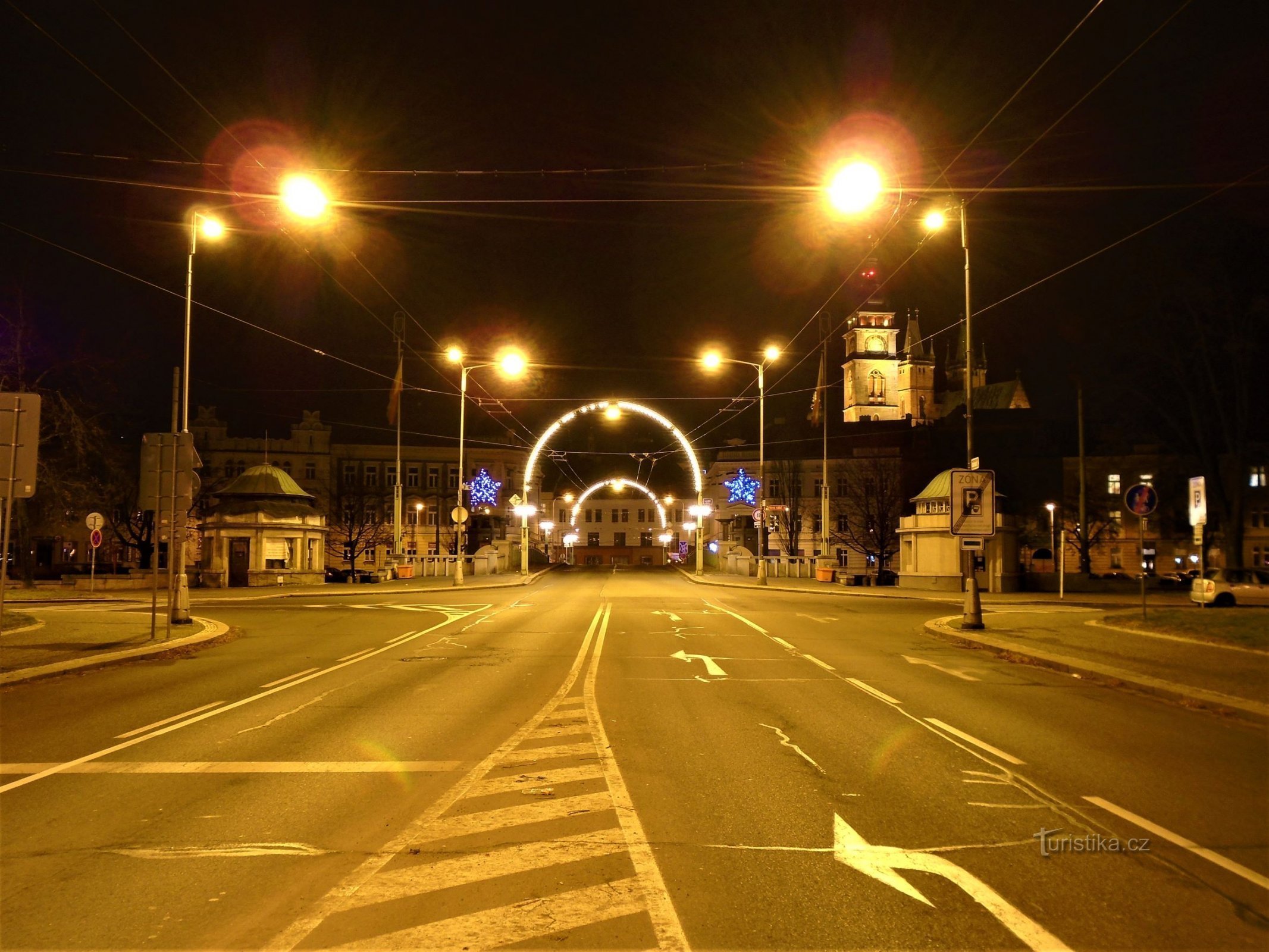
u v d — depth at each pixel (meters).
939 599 36.09
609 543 113.44
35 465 14.55
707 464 101.31
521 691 12.33
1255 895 5.08
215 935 4.52
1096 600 35.44
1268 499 66.31
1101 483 71.38
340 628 21.88
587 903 4.92
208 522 41.38
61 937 4.49
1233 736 9.48
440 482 86.44
